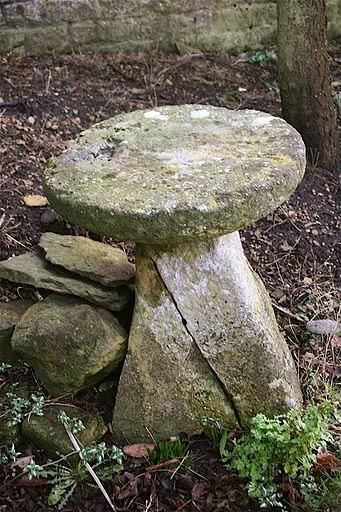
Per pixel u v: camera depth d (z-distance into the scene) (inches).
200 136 70.5
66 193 63.9
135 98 106.6
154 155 67.7
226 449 68.1
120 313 72.1
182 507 65.4
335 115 98.9
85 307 70.2
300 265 87.6
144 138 70.6
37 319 70.1
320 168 97.6
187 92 110.2
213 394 68.6
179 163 66.1
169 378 68.1
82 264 73.5
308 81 94.4
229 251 68.7
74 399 70.4
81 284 72.0
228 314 67.7
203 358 68.1
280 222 90.6
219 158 66.4
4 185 86.9
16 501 65.9
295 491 66.1
